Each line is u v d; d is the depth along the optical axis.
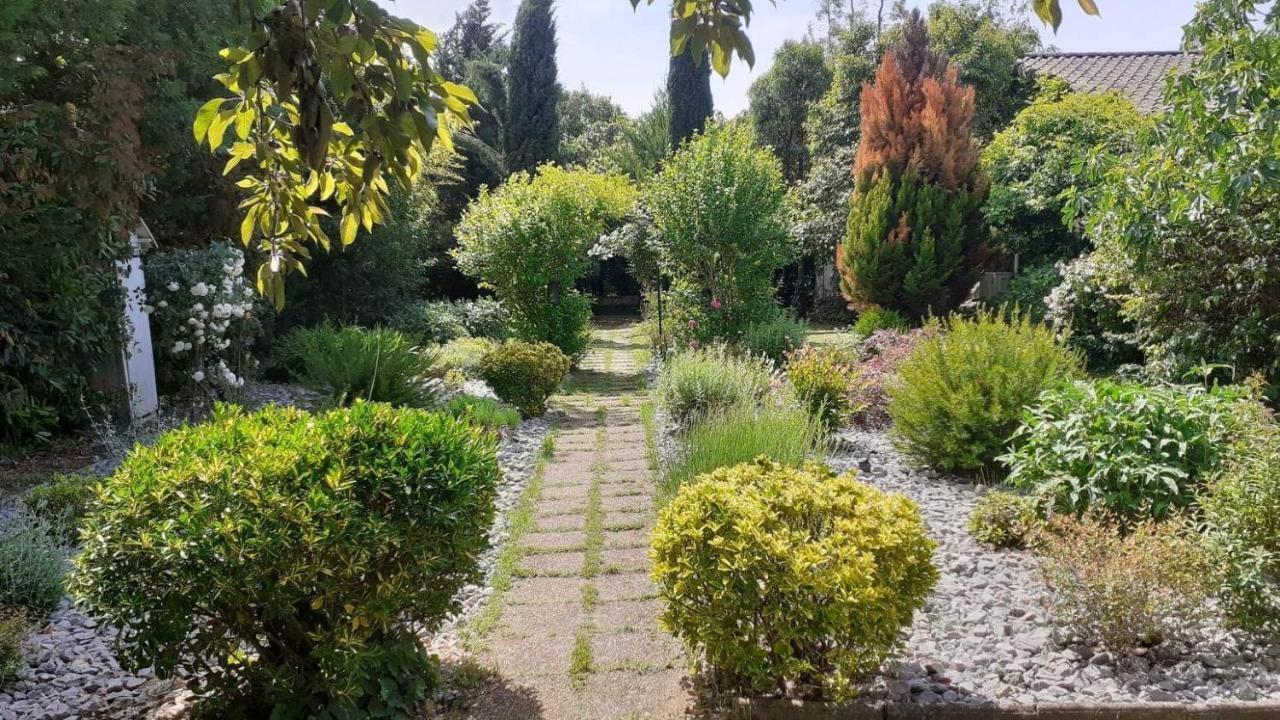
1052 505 4.24
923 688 2.86
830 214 17.62
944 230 11.95
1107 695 2.82
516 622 3.61
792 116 22.59
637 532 4.79
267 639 2.81
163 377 8.95
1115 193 5.61
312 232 2.11
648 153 23.88
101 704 3.08
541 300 12.27
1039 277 11.87
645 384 10.94
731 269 11.59
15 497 5.55
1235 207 4.79
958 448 5.58
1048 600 3.33
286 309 11.66
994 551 4.20
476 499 2.88
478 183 22.11
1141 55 17.22
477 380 10.20
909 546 2.90
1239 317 6.09
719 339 11.26
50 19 4.80
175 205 9.27
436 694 2.97
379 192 2.03
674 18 1.80
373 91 1.57
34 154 4.28
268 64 1.48
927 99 12.04
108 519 2.49
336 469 2.58
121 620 2.46
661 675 3.10
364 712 2.73
